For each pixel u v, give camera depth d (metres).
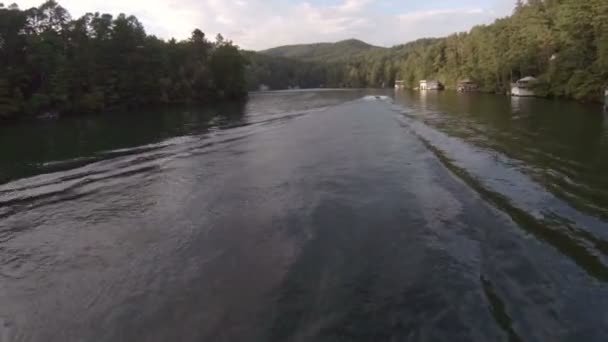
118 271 10.56
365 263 10.25
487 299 8.52
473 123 36.88
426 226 12.44
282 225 12.91
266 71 198.88
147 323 8.27
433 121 40.16
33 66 62.19
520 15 100.00
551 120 35.84
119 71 74.62
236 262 10.59
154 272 10.34
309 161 22.22
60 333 8.22
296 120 46.25
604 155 20.86
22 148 31.47
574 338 7.33
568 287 8.92
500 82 93.50
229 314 8.37
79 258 11.54
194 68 95.19
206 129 40.72
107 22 78.81
